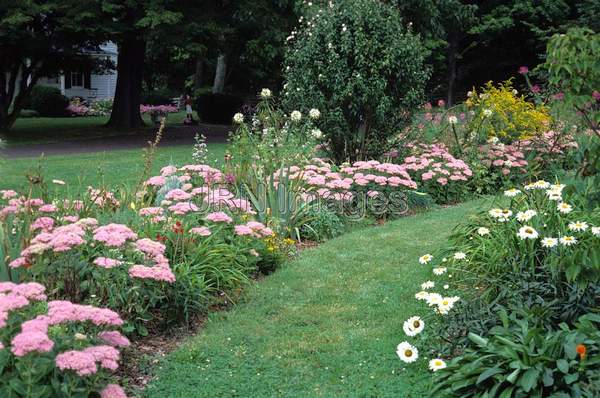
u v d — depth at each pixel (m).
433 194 9.47
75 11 17.23
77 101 34.06
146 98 36.41
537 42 30.30
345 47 9.36
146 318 4.46
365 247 6.81
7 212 5.19
